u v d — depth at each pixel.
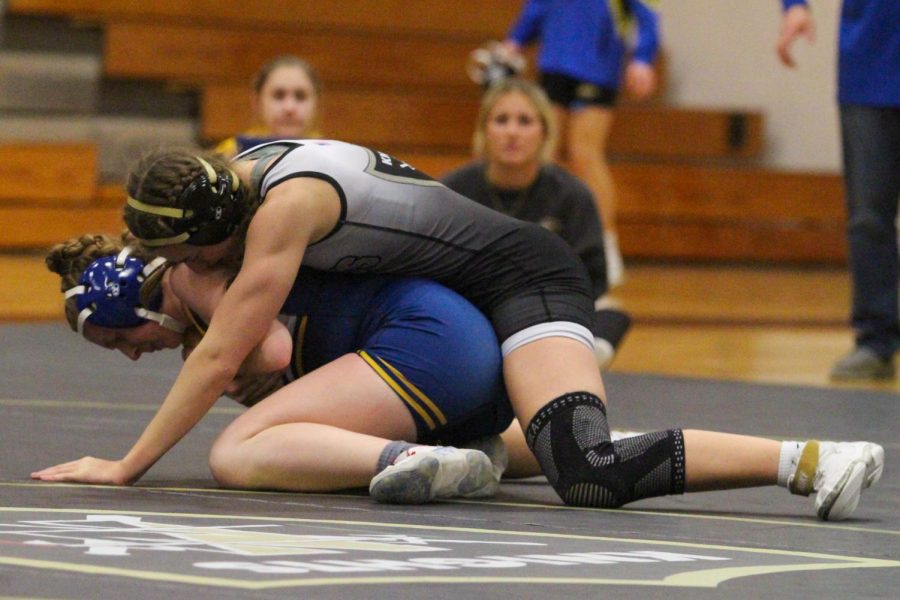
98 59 22.11
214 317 5.54
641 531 5.05
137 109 22.31
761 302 19.02
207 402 5.58
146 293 5.80
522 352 5.78
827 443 5.53
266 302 5.48
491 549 4.44
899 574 4.38
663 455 5.50
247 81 22.73
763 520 5.48
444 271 5.95
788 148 24.94
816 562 4.53
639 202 23.73
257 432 5.66
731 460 5.50
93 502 5.12
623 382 11.06
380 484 5.34
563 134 18.92
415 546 4.41
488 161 10.40
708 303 18.53
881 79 11.69
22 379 9.80
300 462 5.55
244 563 3.94
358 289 5.92
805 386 11.18
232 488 5.69
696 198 23.98
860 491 5.48
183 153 5.47
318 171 5.64
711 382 11.24
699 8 25.92
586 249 10.48
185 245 5.49
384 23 23.83
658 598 3.75
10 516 4.71
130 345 5.96
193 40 22.41
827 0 24.00
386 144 23.16
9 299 15.61
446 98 23.39
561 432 5.61
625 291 19.50
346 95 22.92
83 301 5.84
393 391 5.69
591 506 5.59
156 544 4.22
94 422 7.75
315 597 3.53
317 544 4.35
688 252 24.00
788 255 24.45
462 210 6.00
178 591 3.54
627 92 25.50
